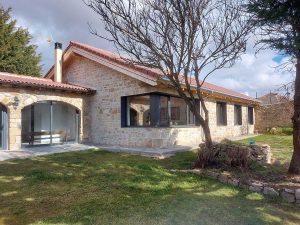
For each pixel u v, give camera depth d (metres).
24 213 4.60
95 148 12.41
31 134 13.80
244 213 4.74
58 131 14.84
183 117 14.28
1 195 5.54
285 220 4.55
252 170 7.50
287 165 8.31
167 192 5.80
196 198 5.43
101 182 6.53
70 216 4.44
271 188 5.85
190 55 7.75
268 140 16.69
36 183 6.41
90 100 15.12
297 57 6.29
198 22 7.38
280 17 6.19
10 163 8.88
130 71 12.22
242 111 21.89
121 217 4.40
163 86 11.89
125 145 13.20
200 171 7.44
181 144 13.60
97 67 14.77
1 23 26.11
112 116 13.93
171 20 7.40
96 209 4.76
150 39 7.72
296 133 6.93
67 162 9.06
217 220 4.40
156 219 4.34
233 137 19.00
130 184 6.34
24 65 27.36
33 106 15.93
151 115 12.23
